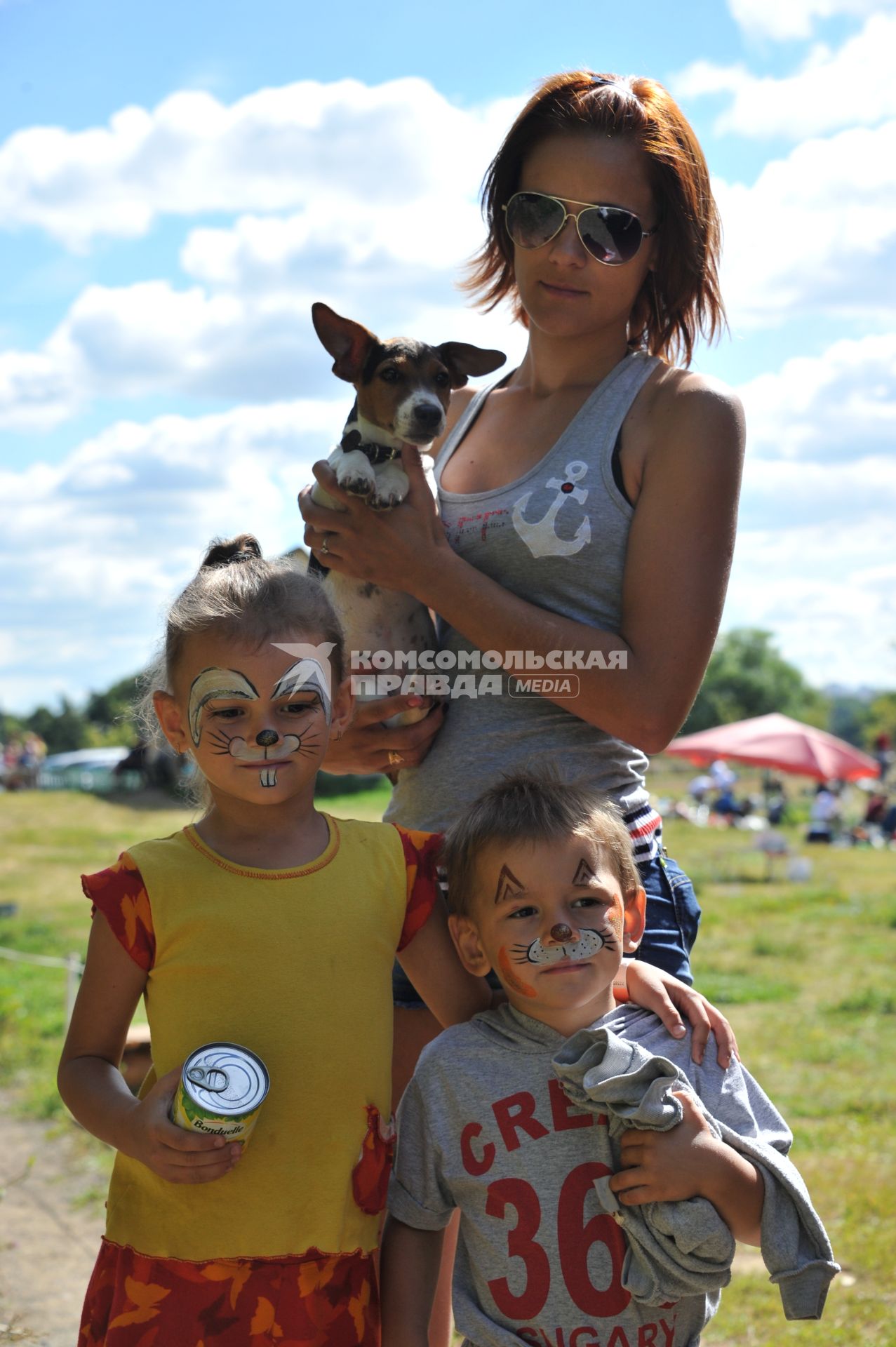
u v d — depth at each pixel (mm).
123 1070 4953
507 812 2086
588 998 2033
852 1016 8977
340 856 2061
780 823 32844
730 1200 1909
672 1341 1970
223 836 2041
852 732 124812
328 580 2711
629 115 2393
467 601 2277
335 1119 1927
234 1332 1855
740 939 13062
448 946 2186
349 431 2756
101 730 72625
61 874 17922
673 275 2547
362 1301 1951
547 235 2396
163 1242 1886
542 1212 1984
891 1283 4199
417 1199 2084
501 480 2506
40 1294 4090
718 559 2252
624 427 2355
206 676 2002
